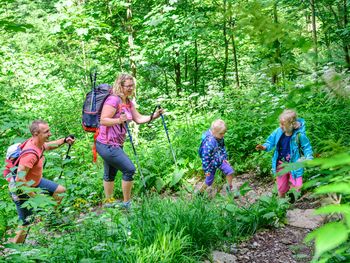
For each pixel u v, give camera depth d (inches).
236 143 272.5
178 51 386.6
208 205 174.1
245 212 166.9
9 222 137.9
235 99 319.6
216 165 212.1
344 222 23.8
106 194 218.1
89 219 163.5
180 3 412.5
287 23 44.0
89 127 205.6
